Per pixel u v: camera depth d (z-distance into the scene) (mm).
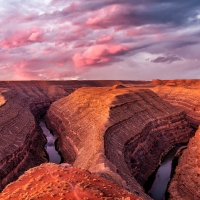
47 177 24297
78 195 20250
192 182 52469
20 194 21391
